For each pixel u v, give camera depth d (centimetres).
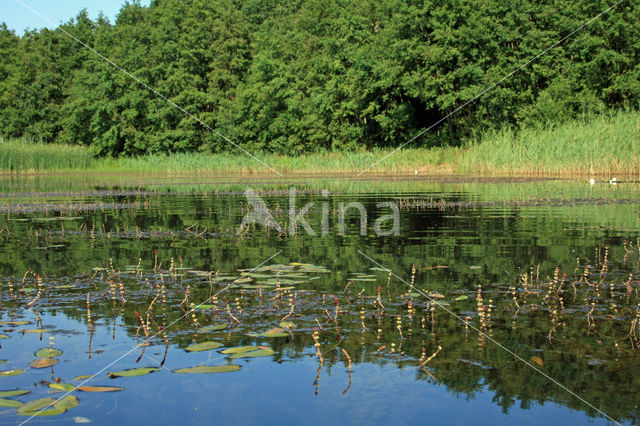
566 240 804
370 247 776
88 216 1233
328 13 4725
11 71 6125
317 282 561
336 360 351
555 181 2266
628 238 815
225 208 1391
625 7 3653
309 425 267
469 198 1583
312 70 4534
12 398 298
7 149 4072
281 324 422
